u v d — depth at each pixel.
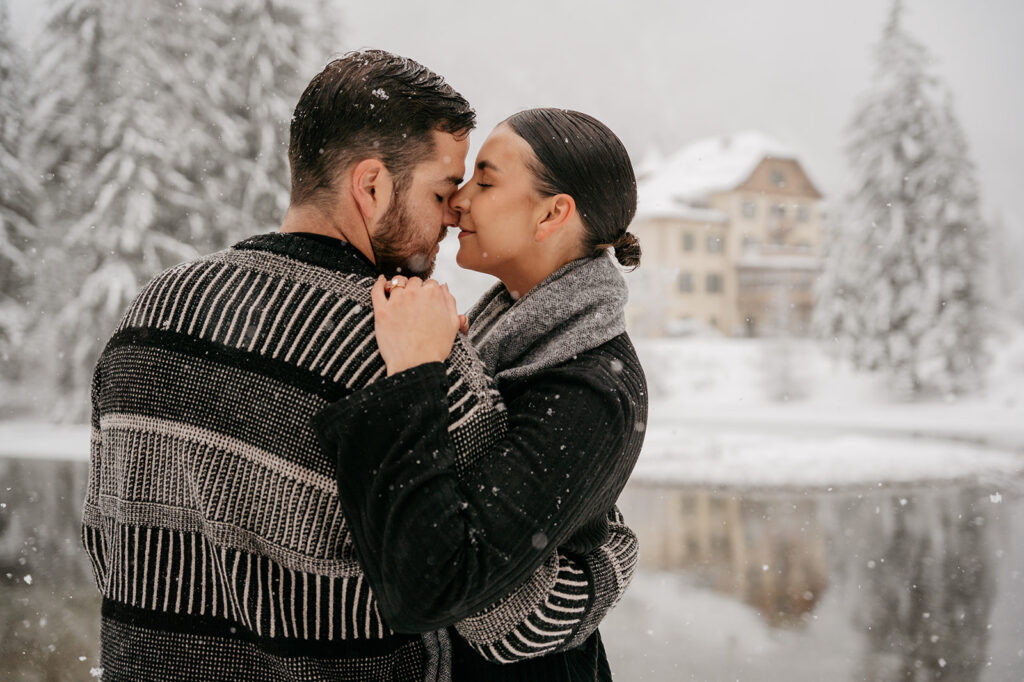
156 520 1.07
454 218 1.43
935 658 4.92
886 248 24.86
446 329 1.08
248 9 19.61
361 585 1.03
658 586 6.42
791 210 50.34
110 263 18.45
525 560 1.03
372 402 0.99
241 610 1.03
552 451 1.08
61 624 5.04
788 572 6.85
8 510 8.71
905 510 9.62
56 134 21.05
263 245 1.13
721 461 13.32
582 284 1.34
